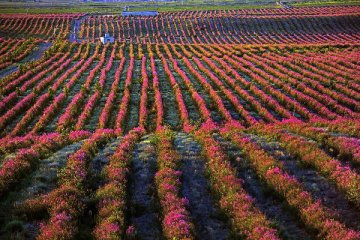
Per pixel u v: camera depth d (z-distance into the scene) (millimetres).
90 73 55938
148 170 19234
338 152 20266
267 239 11930
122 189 16344
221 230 13805
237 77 52094
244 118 36938
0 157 21703
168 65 64438
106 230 12875
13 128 35219
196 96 42531
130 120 37438
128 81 50969
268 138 23844
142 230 13891
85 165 19438
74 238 12555
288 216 14477
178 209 14469
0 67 62562
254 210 14281
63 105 42219
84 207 14820
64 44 82625
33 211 14352
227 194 15711
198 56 72438
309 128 24953
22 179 17594
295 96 42875
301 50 75000
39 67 60375
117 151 21375
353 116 35531
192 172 19000
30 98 42688
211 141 22812
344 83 47719
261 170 18094
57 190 15656
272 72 54969
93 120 37281
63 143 24859
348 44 77688
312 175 17750
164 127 31781
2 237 12539
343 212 14250
